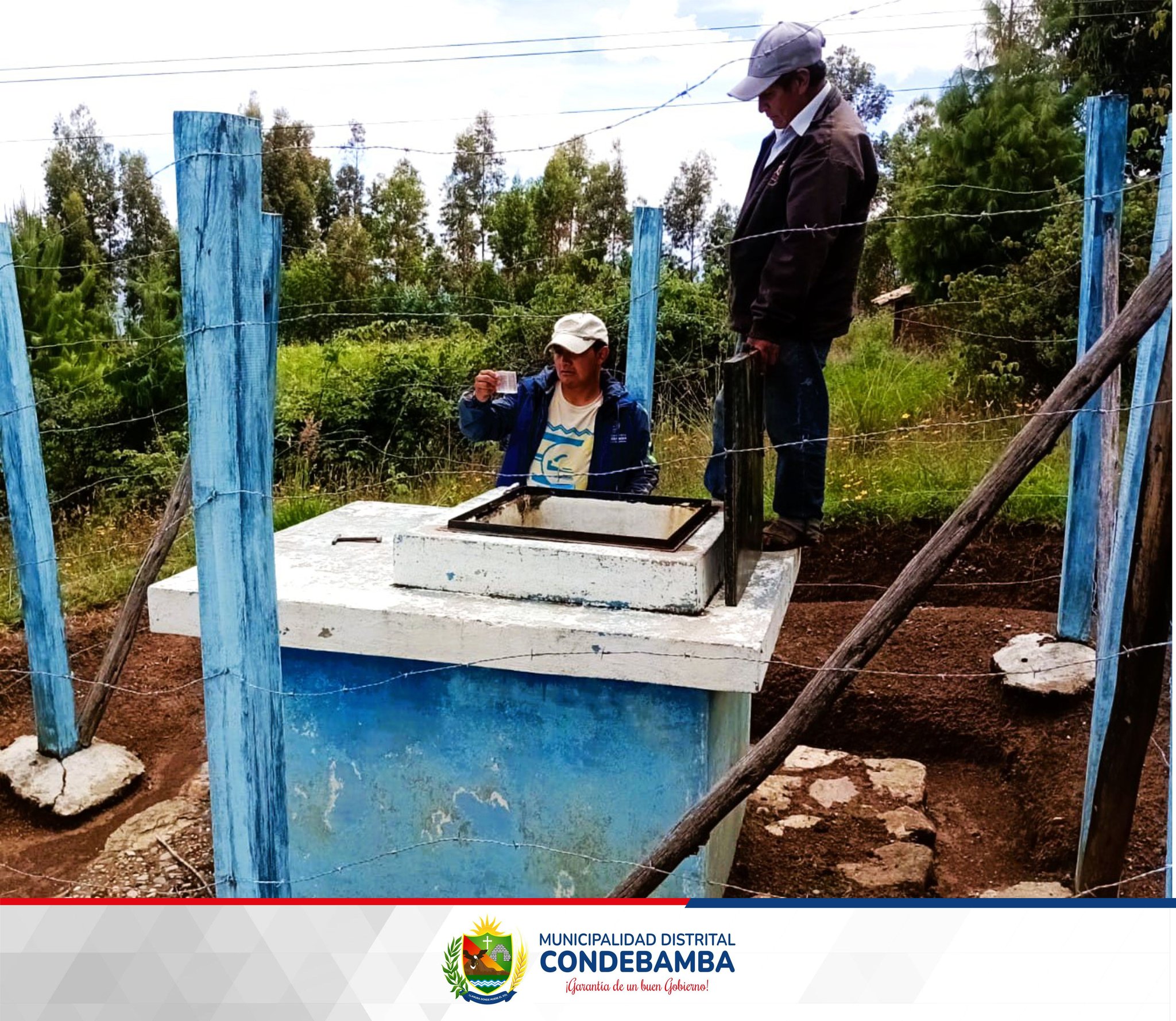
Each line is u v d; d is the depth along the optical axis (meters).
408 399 8.55
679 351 8.41
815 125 3.04
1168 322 2.48
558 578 2.80
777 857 3.41
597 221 16.36
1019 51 10.41
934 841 3.57
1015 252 10.03
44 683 4.12
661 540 2.84
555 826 2.77
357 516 3.99
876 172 3.16
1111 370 2.01
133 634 4.23
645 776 2.68
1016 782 3.95
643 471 3.82
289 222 22.14
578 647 2.56
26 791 3.99
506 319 9.24
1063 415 2.02
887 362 8.80
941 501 6.13
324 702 2.90
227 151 1.80
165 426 7.91
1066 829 3.41
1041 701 4.13
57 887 3.50
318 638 2.79
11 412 3.94
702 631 2.55
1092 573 4.36
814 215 2.97
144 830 3.75
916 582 2.07
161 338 7.54
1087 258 4.14
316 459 8.20
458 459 8.41
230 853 2.06
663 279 8.48
